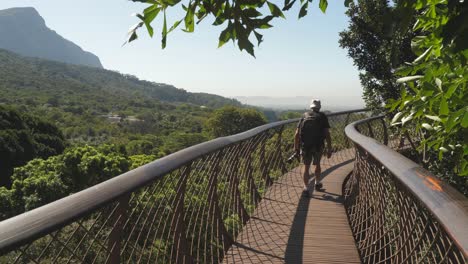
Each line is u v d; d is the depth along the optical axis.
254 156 5.92
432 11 1.67
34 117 58.91
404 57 6.60
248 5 1.75
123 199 1.63
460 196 1.25
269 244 3.96
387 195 3.00
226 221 4.03
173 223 2.41
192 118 177.62
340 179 7.06
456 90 2.08
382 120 10.69
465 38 1.48
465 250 0.99
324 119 6.00
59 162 31.05
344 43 10.16
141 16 1.60
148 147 84.25
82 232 1.36
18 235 1.02
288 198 5.82
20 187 27.70
